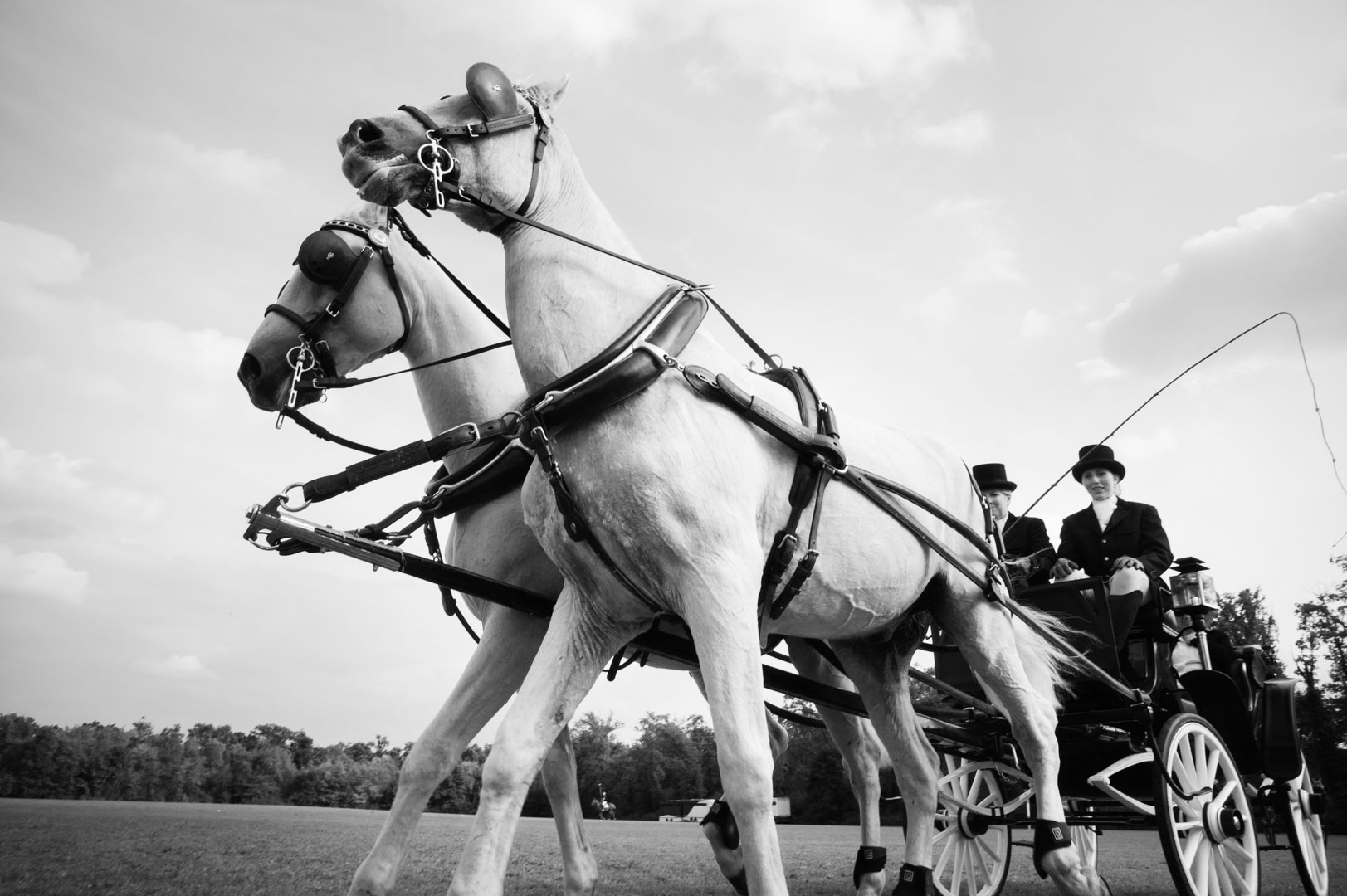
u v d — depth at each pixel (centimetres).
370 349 507
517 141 370
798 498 386
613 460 336
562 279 364
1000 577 498
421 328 509
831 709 585
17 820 1228
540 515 361
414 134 355
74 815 1427
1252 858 567
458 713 407
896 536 437
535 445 345
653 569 340
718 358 384
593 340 356
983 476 776
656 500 332
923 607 507
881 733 524
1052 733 494
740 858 547
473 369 505
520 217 371
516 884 738
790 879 785
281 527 408
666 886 720
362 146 353
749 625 330
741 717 315
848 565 414
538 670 353
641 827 2130
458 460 494
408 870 756
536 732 339
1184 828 530
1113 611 586
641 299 372
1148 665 587
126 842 907
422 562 402
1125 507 741
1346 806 2530
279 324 495
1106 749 589
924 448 517
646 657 504
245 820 1500
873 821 582
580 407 336
